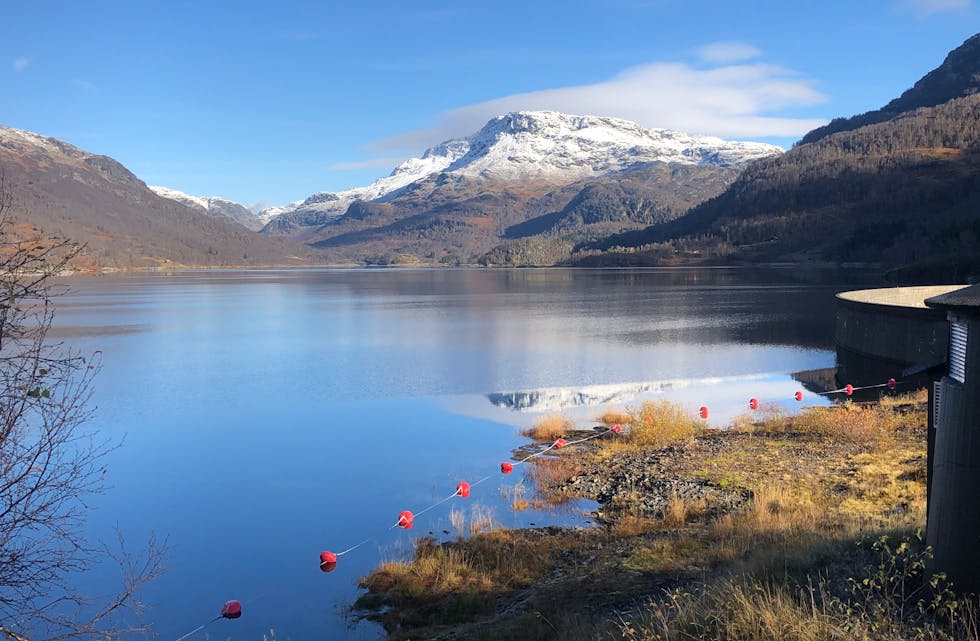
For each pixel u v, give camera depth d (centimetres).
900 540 878
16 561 784
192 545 1443
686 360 4034
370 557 1359
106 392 3262
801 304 7875
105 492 1805
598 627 836
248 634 1062
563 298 9838
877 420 2169
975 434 635
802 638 630
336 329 5953
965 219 14825
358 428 2539
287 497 1766
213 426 2595
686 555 1162
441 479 1897
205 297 11031
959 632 587
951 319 682
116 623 1102
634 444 2169
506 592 1134
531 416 2697
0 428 636
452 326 6094
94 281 18775
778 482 1609
